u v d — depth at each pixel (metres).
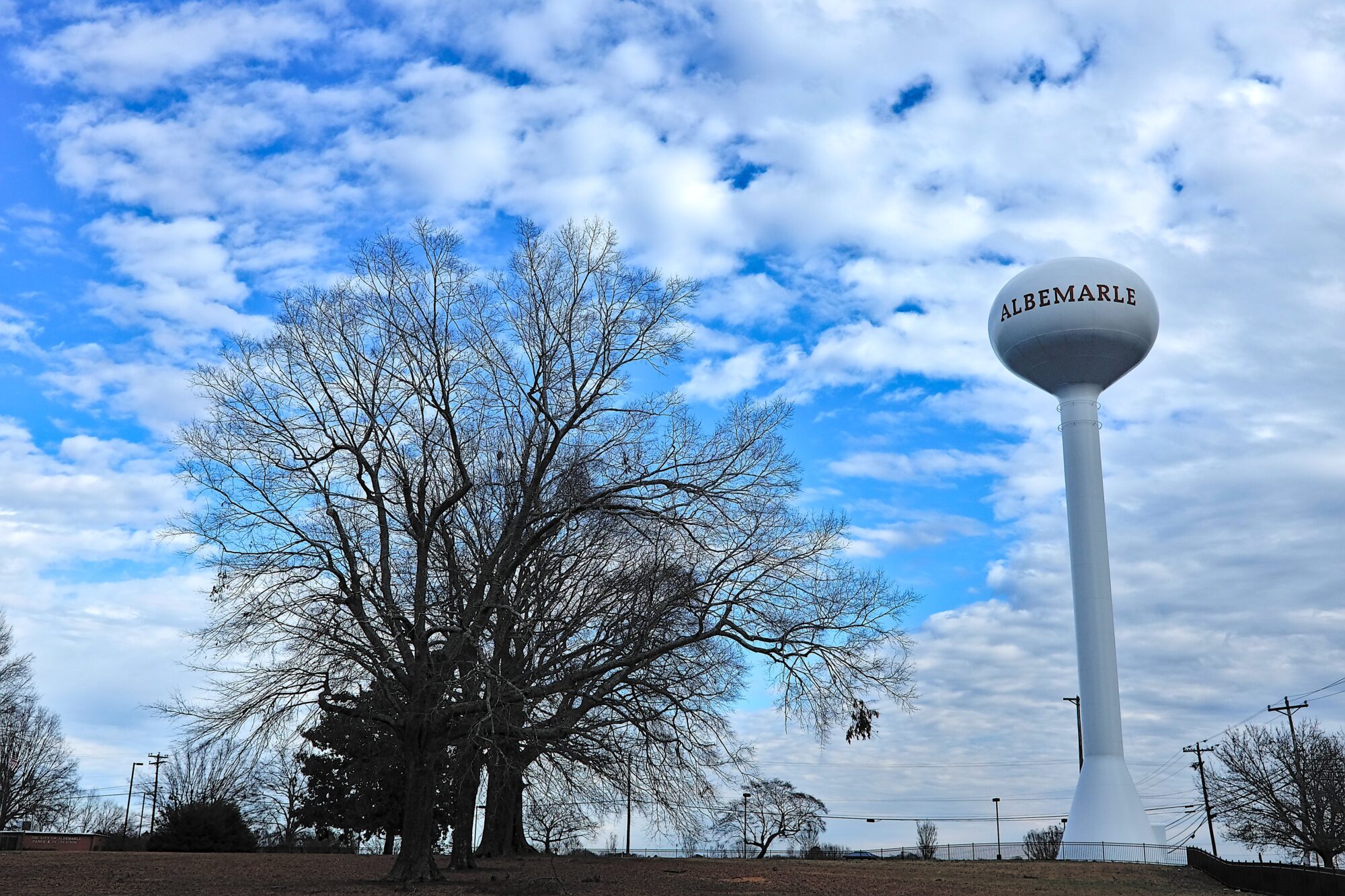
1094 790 57.56
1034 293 62.81
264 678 24.41
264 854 44.09
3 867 31.12
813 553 26.58
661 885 30.12
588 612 25.84
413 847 26.81
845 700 25.98
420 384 27.11
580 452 27.39
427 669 24.86
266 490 25.17
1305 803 57.62
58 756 69.75
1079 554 61.00
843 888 30.66
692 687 25.72
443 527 26.81
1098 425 62.78
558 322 27.78
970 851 68.81
